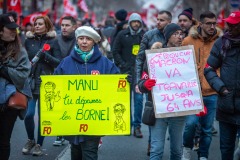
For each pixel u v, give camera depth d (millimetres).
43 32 7812
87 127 5715
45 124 5680
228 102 5754
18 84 5484
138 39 9617
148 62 5824
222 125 5953
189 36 7250
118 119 5742
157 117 5758
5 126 5512
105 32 14156
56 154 7863
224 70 5797
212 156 8055
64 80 5680
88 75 5695
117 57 9672
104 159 7672
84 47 5742
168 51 5836
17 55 5496
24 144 8492
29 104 7605
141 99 9359
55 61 7586
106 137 9359
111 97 5734
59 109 5688
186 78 5828
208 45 7152
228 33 5801
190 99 5812
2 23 5406
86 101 5715
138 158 7797
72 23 8031
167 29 6070
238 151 6141
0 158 5527
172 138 5984
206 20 7055
